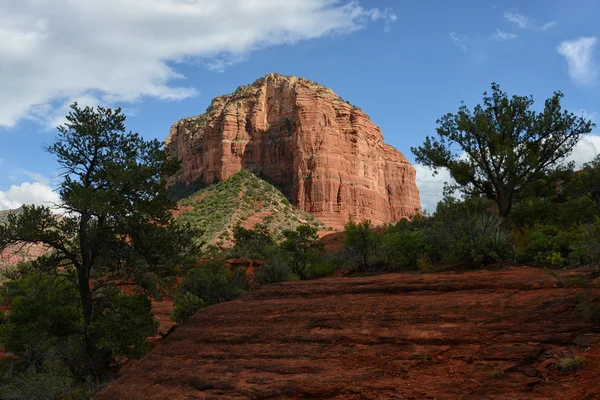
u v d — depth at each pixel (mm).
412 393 5469
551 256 10344
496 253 11586
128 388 8422
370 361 6660
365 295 10172
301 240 32844
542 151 16562
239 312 10883
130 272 18141
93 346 17078
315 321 8883
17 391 13227
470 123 16438
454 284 9188
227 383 7086
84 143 18281
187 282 19906
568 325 5980
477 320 6984
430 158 17844
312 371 6809
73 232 17281
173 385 7801
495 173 16469
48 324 16938
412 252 14445
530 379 5074
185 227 19406
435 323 7355
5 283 30234
